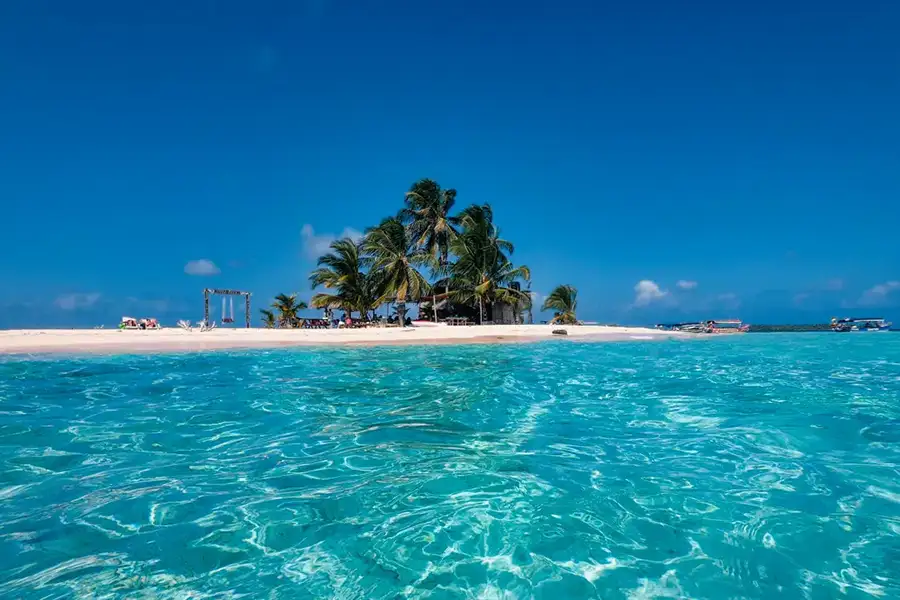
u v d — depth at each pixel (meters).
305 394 8.20
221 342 19.69
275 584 2.62
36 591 2.54
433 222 39.88
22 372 10.99
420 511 3.52
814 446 5.05
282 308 44.31
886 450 4.89
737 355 15.73
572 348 18.38
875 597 2.46
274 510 3.54
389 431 5.78
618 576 2.67
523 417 6.49
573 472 4.30
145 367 11.91
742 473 4.23
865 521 3.28
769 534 3.12
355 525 3.30
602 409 6.99
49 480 4.15
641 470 4.33
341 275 35.19
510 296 36.72
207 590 2.56
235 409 7.02
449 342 21.30
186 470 4.42
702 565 2.77
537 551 2.96
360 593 2.54
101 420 6.33
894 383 9.33
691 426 5.94
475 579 2.66
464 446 5.14
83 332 22.72
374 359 13.99
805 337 28.08
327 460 4.69
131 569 2.76
